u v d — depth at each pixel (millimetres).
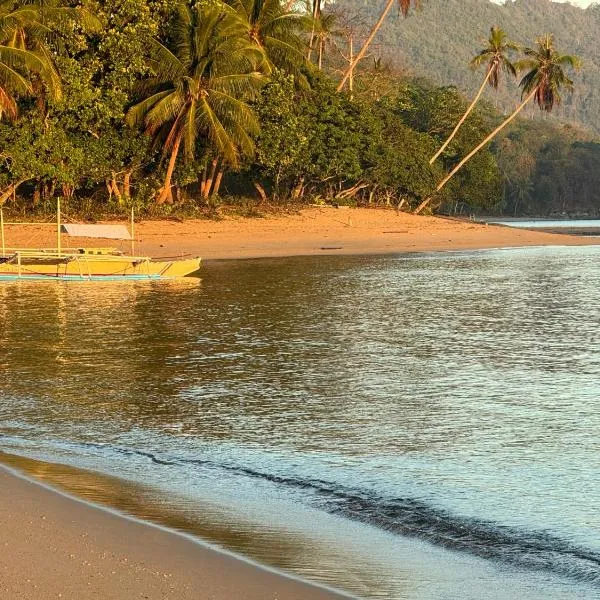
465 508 14594
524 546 12844
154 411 21391
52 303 42000
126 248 68188
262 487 15547
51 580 10227
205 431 19594
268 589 10312
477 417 21141
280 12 85562
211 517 13633
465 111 135250
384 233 91812
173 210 80562
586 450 18328
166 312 39156
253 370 26531
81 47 69125
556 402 22812
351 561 11883
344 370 26656
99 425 20016
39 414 21000
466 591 11031
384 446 18516
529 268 63688
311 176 98750
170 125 75500
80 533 11969
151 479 15805
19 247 63688
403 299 44562
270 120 84000
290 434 19406
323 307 41250
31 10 63125
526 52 120938
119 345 30734
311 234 85562
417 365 27609
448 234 96625
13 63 62594
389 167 106250
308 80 96500
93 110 70875
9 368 26609
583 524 13867
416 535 13188
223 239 77250
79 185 78625
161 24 74875
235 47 73375
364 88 130875
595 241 97250
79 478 15586
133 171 78188
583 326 36031
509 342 31984
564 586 11336
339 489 15547
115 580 10297
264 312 39406
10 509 13016
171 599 9852
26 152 67625
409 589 10992
